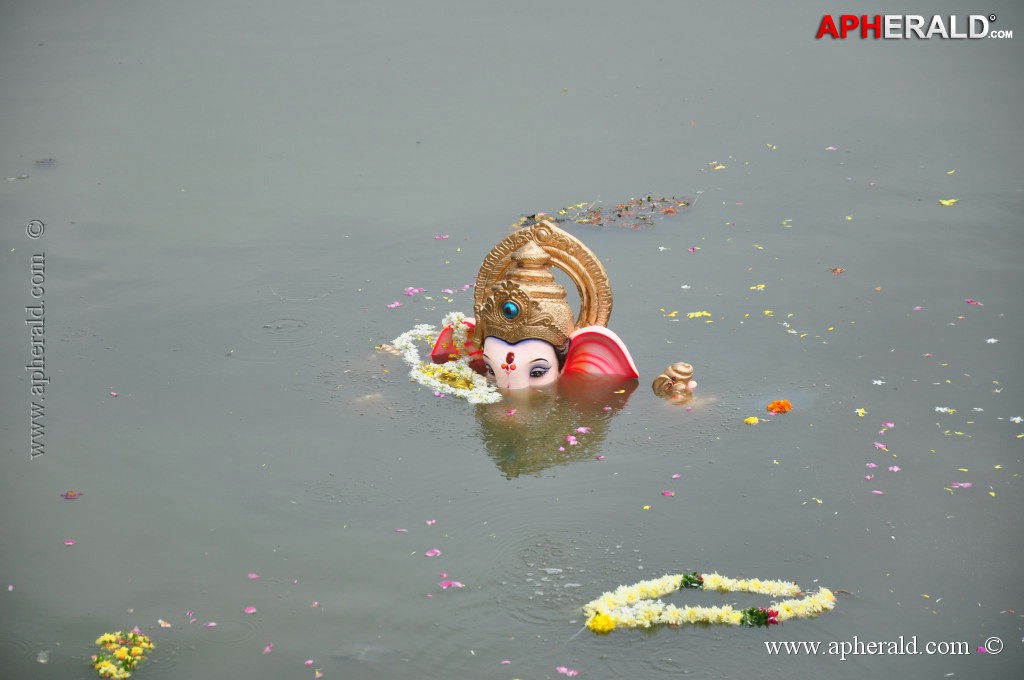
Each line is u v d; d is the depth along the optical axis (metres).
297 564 11.16
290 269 18.02
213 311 16.72
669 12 30.08
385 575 10.96
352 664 9.77
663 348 15.36
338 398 14.38
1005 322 15.80
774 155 22.05
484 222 19.55
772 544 11.32
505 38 28.31
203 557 11.29
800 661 9.73
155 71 26.55
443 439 13.46
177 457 13.12
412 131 23.45
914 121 23.44
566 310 14.50
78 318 16.56
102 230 19.42
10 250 18.62
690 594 10.57
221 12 30.58
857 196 20.23
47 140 23.03
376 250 18.61
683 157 22.08
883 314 16.12
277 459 13.05
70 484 12.60
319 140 23.09
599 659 9.79
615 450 13.15
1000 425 13.34
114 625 10.30
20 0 31.33
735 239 18.67
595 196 20.48
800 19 29.33
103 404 14.28
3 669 9.74
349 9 30.59
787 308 16.39
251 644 10.05
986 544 11.22
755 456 12.91
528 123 23.78
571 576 10.90
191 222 19.77
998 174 20.92
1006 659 9.71
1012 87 24.89
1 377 14.91
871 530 11.50
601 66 26.58
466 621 10.30
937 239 18.47
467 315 16.36
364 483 12.56
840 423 13.52
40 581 10.95
